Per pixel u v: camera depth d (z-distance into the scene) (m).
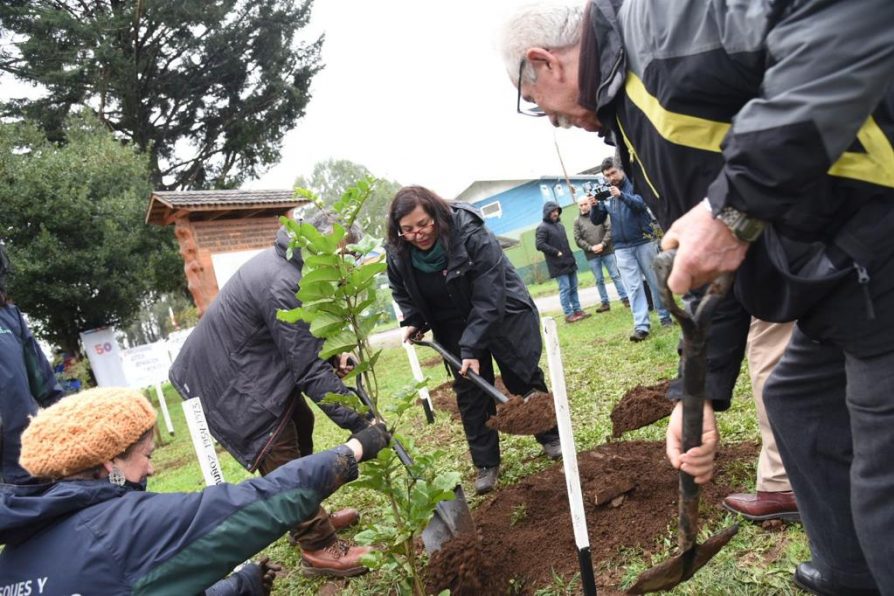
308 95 25.23
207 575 1.95
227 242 8.63
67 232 14.20
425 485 2.41
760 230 1.33
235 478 6.25
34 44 19.30
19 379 3.23
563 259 10.64
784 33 1.22
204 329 3.55
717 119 1.46
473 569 2.90
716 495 3.05
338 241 2.26
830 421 1.78
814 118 1.17
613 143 1.91
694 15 1.40
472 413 4.07
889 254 1.34
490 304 3.63
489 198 34.75
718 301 1.46
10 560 1.89
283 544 4.11
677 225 1.45
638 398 3.40
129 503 1.94
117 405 2.04
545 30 1.71
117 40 20.95
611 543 2.90
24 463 1.97
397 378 9.11
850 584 1.91
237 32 22.44
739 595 2.34
